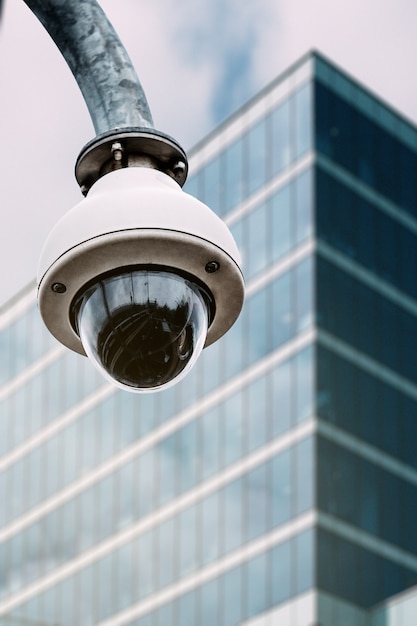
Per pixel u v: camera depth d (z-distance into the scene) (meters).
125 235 4.62
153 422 64.56
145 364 4.64
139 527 63.56
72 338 4.92
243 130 65.25
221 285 4.80
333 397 58.38
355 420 58.56
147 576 62.16
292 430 58.16
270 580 56.69
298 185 61.91
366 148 63.91
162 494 63.00
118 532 64.62
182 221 4.66
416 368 61.22
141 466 64.50
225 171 65.31
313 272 59.88
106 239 4.62
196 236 4.66
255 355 60.75
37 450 70.88
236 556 58.38
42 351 72.56
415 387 60.78
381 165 64.12
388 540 57.16
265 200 62.97
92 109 4.89
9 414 73.19
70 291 4.75
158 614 61.00
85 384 69.25
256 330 61.12
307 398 58.16
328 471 56.97
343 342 59.53
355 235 61.94
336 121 63.25
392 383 60.19
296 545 56.12
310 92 62.91
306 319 59.44
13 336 74.56
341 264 60.81
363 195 62.88
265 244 62.34
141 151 4.86
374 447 58.50
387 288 61.91
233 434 60.53
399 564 56.97
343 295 60.38
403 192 64.44
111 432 66.81
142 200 4.67
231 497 59.53
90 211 4.67
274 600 56.25
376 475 58.03
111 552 64.62
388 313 61.50
